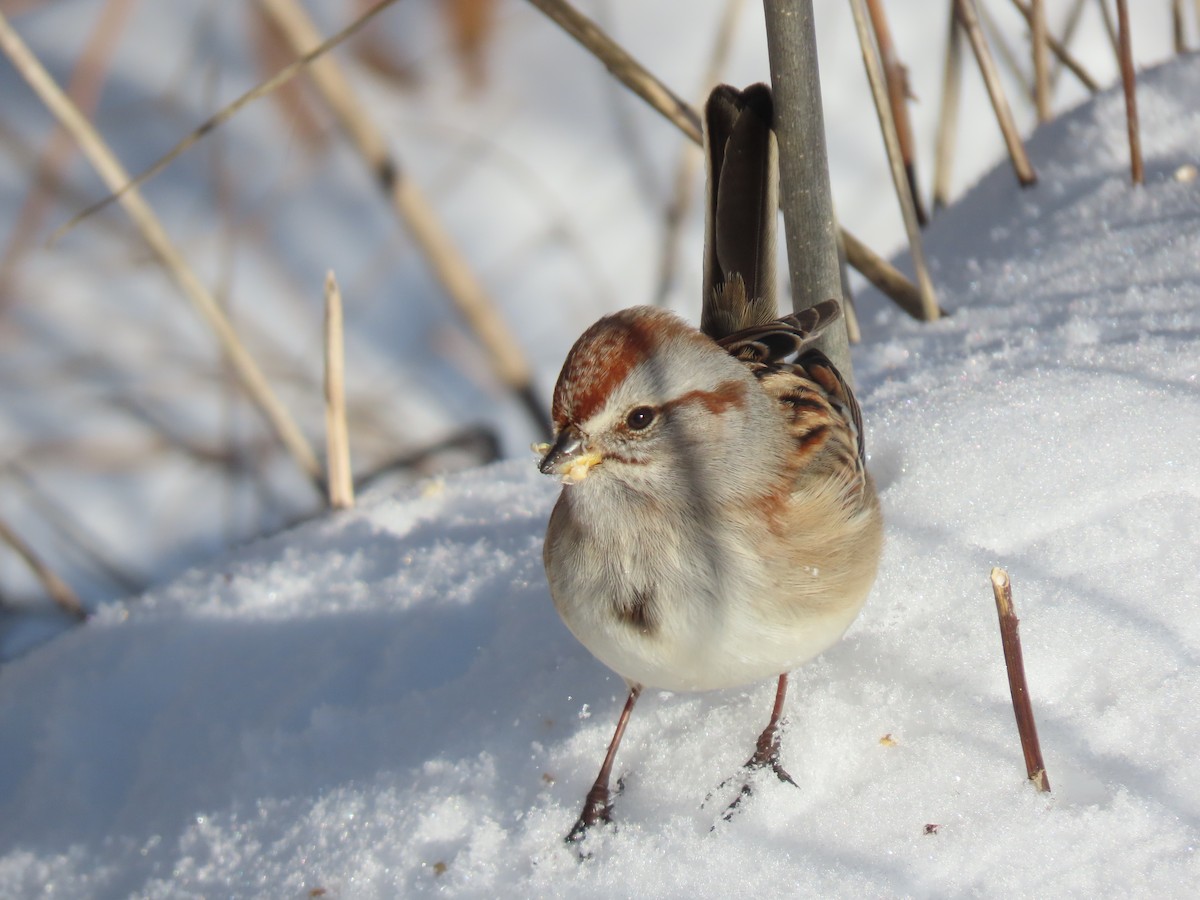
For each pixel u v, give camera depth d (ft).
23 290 38.47
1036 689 17.95
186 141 26.32
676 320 18.51
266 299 38.70
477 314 35.50
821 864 16.29
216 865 19.15
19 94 42.24
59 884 20.17
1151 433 21.21
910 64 41.34
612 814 18.20
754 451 18.03
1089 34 40.22
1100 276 26.08
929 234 31.63
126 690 24.34
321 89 34.14
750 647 17.70
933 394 24.09
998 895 15.24
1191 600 18.38
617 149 41.27
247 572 26.68
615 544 17.75
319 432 36.27
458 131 41.73
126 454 36.32
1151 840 15.39
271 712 22.50
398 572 25.40
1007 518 20.74
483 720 20.67
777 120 21.97
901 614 19.97
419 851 18.24
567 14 25.72
